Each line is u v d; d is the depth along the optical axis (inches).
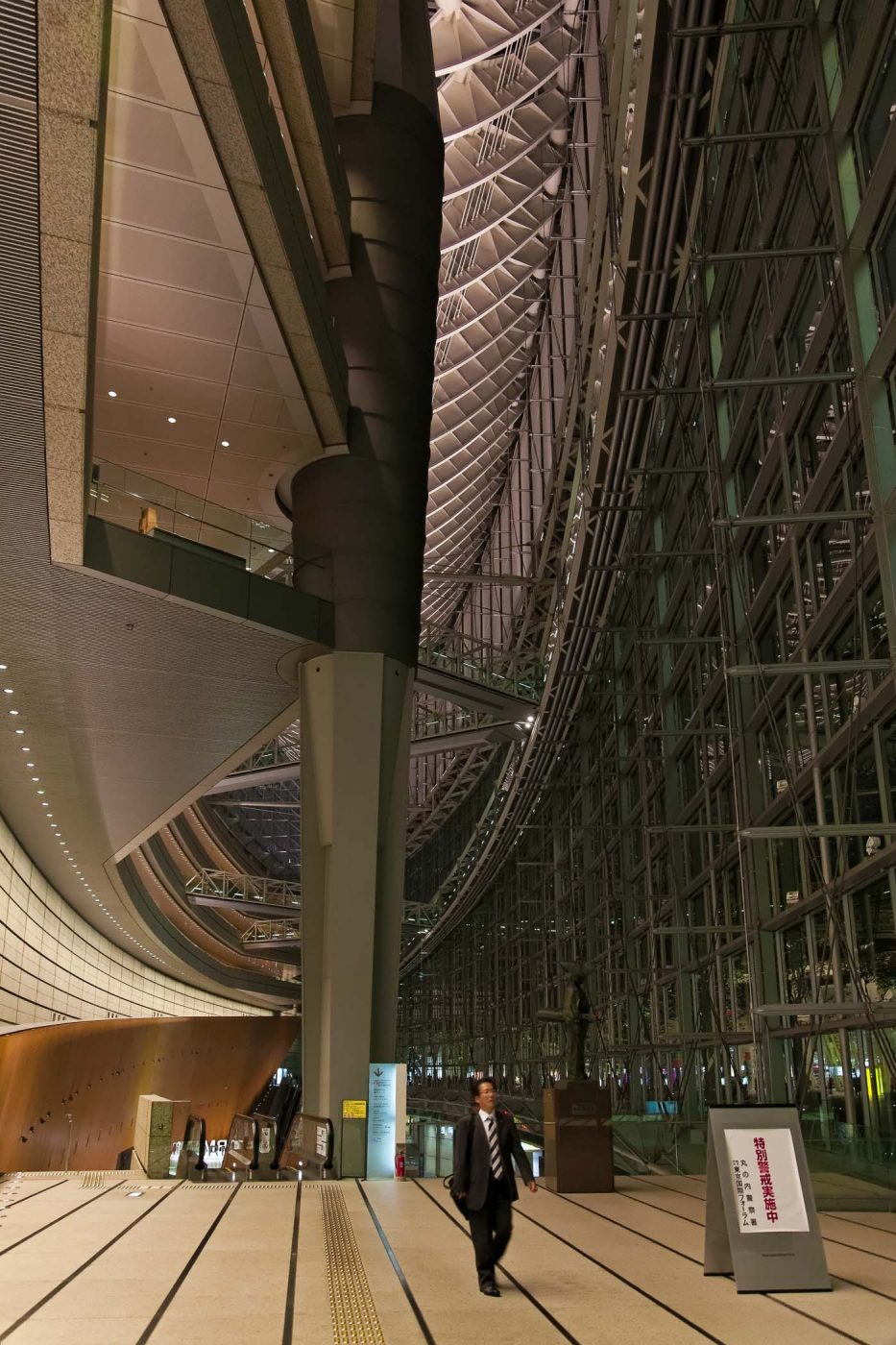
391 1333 193.0
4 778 979.9
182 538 652.1
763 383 454.3
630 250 653.9
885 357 420.2
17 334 377.7
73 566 579.2
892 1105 466.9
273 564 700.0
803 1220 238.2
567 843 1470.2
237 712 820.0
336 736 692.7
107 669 729.6
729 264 676.7
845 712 518.0
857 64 439.5
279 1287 231.8
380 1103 614.9
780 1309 212.2
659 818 949.2
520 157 1379.2
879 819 481.7
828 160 462.6
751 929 490.3
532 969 1652.3
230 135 499.8
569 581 1022.4
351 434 752.3
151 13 434.0
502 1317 205.6
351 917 669.9
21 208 317.1
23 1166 775.1
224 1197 402.0
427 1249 283.6
